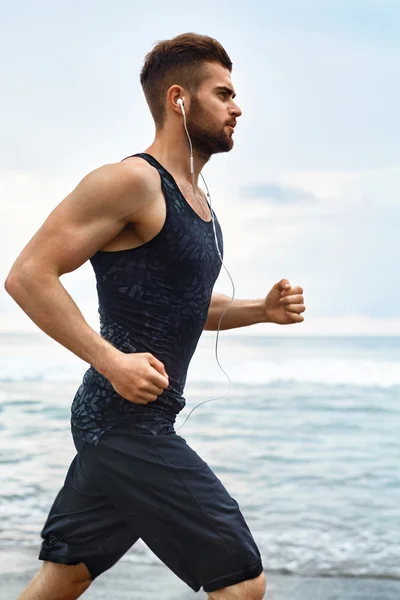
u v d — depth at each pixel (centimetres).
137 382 224
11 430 966
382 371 1933
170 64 255
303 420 1123
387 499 630
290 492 659
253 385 1627
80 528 260
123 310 244
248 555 242
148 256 241
